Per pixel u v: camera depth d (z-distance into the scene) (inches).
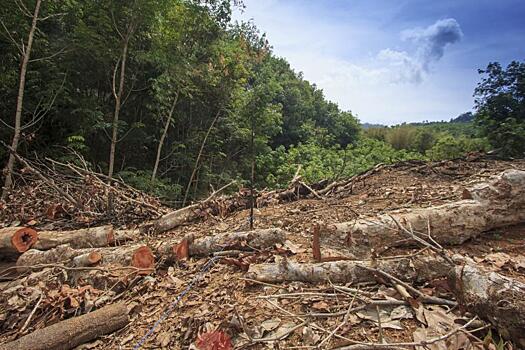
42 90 287.4
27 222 170.4
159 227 163.5
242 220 156.7
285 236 108.5
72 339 75.4
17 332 86.2
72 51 292.2
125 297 96.0
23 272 118.4
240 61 426.0
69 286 103.8
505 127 293.4
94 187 192.2
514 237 97.6
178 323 76.2
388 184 180.7
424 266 75.0
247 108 328.2
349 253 92.2
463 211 95.8
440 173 185.9
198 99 416.5
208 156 461.4
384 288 72.9
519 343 52.6
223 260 101.9
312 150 732.0
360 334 60.5
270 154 601.9
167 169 410.6
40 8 272.1
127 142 374.3
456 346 54.1
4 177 237.8
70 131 318.0
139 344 71.5
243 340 64.3
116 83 354.0
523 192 101.3
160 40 337.4
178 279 99.1
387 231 92.5
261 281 83.1
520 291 54.7
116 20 306.3
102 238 136.6
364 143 1061.8
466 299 61.5
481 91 336.5
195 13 356.8
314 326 62.7
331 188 199.8
